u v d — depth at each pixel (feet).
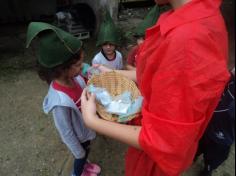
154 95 2.71
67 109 5.44
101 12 13.71
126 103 4.26
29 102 10.30
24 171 7.73
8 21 16.49
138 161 4.18
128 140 3.16
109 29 8.29
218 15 2.64
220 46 2.62
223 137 5.74
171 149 2.73
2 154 8.20
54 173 7.70
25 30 15.80
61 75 5.06
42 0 16.53
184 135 2.63
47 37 4.68
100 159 8.05
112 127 3.34
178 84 2.50
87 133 6.21
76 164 6.73
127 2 18.33
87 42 14.25
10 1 16.01
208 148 6.21
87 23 14.35
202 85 2.45
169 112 2.61
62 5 16.92
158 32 2.88
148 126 2.83
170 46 2.48
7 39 14.74
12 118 9.52
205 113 2.77
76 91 5.64
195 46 2.39
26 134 8.89
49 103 5.41
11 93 10.77
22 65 12.52
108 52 8.49
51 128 9.12
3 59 12.91
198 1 2.52
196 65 2.41
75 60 5.01
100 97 4.14
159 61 2.71
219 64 2.52
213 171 7.68
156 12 7.64
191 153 3.31
